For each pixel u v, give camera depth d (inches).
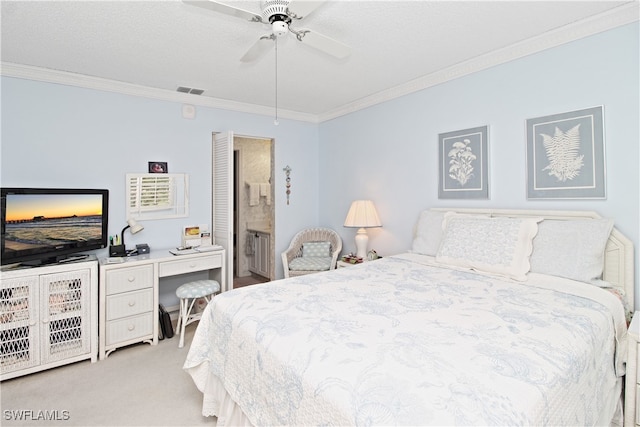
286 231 170.2
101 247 112.4
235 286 180.1
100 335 99.0
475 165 106.3
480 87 104.5
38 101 106.0
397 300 66.2
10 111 101.8
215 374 66.7
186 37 86.5
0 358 84.2
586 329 52.3
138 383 85.9
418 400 34.2
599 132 80.3
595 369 50.9
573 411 42.2
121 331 102.9
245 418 57.8
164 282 134.0
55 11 73.4
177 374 90.6
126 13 74.7
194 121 139.3
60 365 92.8
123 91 121.1
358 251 139.2
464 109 109.1
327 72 113.0
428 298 67.1
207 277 145.6
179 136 135.4
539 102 91.0
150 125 128.3
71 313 93.5
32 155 105.3
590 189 81.9
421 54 99.2
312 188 178.5
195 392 82.0
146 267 108.0
